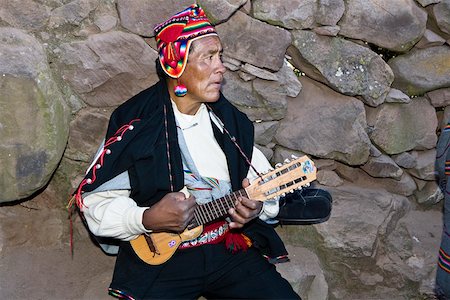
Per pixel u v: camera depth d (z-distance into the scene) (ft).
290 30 9.56
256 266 7.88
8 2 8.42
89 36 8.81
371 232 9.91
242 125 8.04
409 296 9.95
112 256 9.12
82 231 9.32
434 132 10.62
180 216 7.00
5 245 8.89
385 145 10.47
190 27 7.21
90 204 7.49
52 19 8.68
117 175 7.52
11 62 8.00
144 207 7.34
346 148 10.14
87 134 9.23
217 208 7.33
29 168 8.34
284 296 7.65
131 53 8.96
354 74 9.93
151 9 8.87
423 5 10.02
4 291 8.21
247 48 9.39
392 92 10.29
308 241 9.86
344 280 9.87
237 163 7.82
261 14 9.34
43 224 9.21
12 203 9.14
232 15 9.21
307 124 10.01
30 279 8.49
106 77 8.98
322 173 10.43
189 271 7.63
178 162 7.51
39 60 8.27
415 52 10.27
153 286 7.57
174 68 7.33
